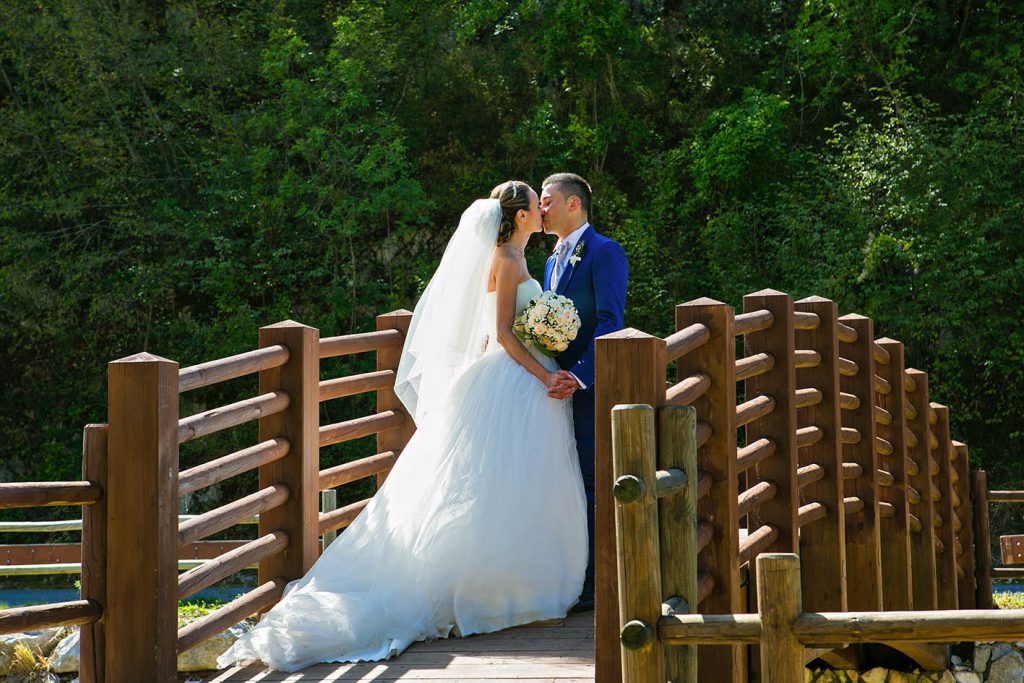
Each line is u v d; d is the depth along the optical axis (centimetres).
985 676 805
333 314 1683
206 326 1698
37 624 311
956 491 952
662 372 327
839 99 1922
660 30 1952
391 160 1648
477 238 433
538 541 408
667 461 305
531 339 430
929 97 1869
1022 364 1634
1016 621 228
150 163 1800
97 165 1739
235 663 387
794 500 476
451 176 1808
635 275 1697
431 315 439
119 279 1748
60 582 1418
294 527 442
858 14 1839
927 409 791
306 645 372
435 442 420
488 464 410
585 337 448
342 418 1697
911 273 1686
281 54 1722
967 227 1622
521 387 423
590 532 438
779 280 1700
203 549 788
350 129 1684
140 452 335
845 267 1608
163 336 1762
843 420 627
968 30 1872
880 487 702
